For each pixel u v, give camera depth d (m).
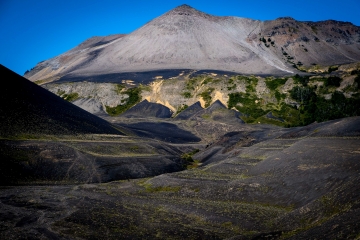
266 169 58.16
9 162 60.75
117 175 70.44
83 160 69.94
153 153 92.31
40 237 35.38
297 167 52.59
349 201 32.94
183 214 43.78
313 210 35.94
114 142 89.06
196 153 111.00
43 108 88.69
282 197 45.75
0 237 34.75
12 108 78.56
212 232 37.22
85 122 98.62
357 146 54.34
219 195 51.22
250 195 49.00
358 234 24.56
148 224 40.03
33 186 57.47
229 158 76.81
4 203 45.97
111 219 41.53
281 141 77.44
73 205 46.94
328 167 47.69
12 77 91.25
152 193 55.62
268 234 32.94
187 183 57.88
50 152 68.06
